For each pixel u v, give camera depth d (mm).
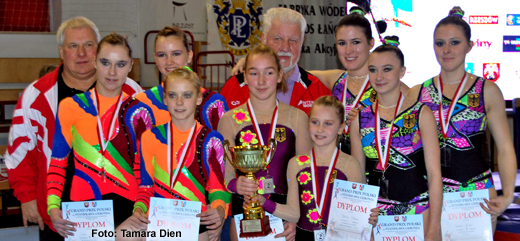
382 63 2252
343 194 2266
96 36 2668
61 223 2178
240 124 2508
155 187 2273
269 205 2305
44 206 2469
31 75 6137
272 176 2441
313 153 2453
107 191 2248
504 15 6723
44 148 2506
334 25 7930
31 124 2553
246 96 2883
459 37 2436
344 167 2387
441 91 2541
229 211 2564
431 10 6879
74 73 2582
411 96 2676
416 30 6891
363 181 2451
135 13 6969
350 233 2219
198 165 2283
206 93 2615
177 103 2195
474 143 2406
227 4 7355
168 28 2650
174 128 2314
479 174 2389
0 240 3305
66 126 2291
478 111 2418
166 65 2584
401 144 2252
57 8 6734
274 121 2492
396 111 2305
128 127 2318
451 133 2436
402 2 6824
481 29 6688
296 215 2363
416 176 2236
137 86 2787
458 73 2510
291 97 2951
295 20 2838
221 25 7336
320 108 2348
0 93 5848
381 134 2314
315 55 7848
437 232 2174
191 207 2182
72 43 2539
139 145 2314
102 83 2271
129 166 2316
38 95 2561
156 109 2480
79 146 2264
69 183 2367
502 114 2422
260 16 7543
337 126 2359
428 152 2203
